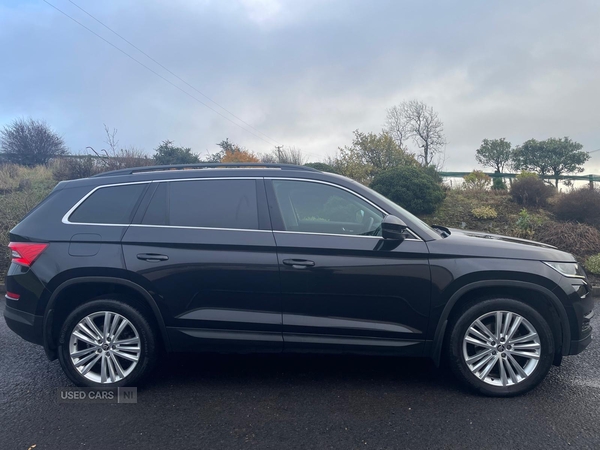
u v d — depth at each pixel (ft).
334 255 12.32
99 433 10.71
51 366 14.89
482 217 35.86
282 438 10.41
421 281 12.21
